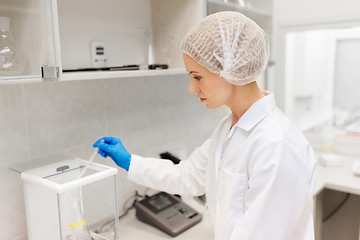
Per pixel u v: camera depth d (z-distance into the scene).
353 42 2.68
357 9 2.27
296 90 2.99
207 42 1.02
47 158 1.37
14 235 1.30
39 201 1.14
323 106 2.94
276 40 2.64
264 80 2.69
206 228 1.54
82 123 1.48
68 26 1.38
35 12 0.94
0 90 1.20
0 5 0.94
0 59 0.93
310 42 2.91
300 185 0.98
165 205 1.64
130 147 1.71
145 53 1.74
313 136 2.69
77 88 1.45
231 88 1.08
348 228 2.64
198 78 1.08
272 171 0.96
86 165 1.25
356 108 2.74
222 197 1.14
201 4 1.51
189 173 1.36
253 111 1.09
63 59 1.38
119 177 1.68
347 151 2.51
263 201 0.96
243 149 1.08
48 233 1.14
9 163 1.26
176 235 1.47
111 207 1.27
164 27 1.68
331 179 1.99
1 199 1.25
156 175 1.33
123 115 1.65
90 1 1.46
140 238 1.46
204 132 2.21
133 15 1.66
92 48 1.48
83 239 1.19
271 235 0.97
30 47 0.96
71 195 1.12
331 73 2.84
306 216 1.04
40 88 1.32
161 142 1.88
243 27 1.04
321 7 2.41
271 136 1.01
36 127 1.32
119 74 1.16
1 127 1.22
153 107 1.81
